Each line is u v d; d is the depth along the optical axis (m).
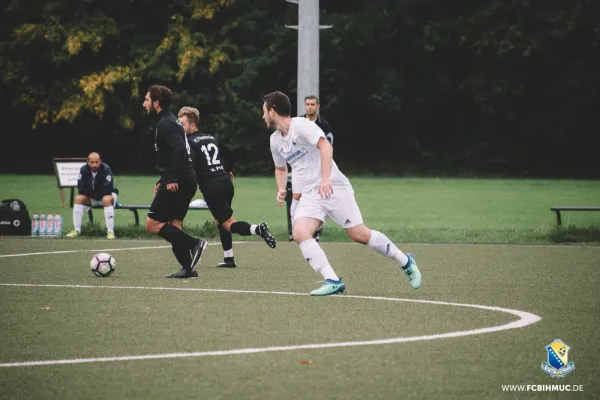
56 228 55.62
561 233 53.66
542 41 138.75
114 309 28.23
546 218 70.12
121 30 143.00
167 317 26.70
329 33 145.50
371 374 19.50
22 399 17.58
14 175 133.50
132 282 34.88
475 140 151.50
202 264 41.31
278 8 149.88
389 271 38.84
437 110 151.62
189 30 140.38
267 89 147.50
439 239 53.81
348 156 155.38
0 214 55.88
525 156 150.12
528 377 19.31
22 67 140.00
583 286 34.00
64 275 36.97
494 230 58.16
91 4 142.12
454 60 147.12
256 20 144.50
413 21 144.75
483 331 24.52
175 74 140.25
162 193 36.03
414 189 105.19
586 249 48.56
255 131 143.75
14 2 139.12
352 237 31.69
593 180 130.38
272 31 145.25
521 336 23.83
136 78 140.00
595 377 19.34
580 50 140.88
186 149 36.16
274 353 21.61
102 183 55.34
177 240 36.06
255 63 143.12
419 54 147.12
